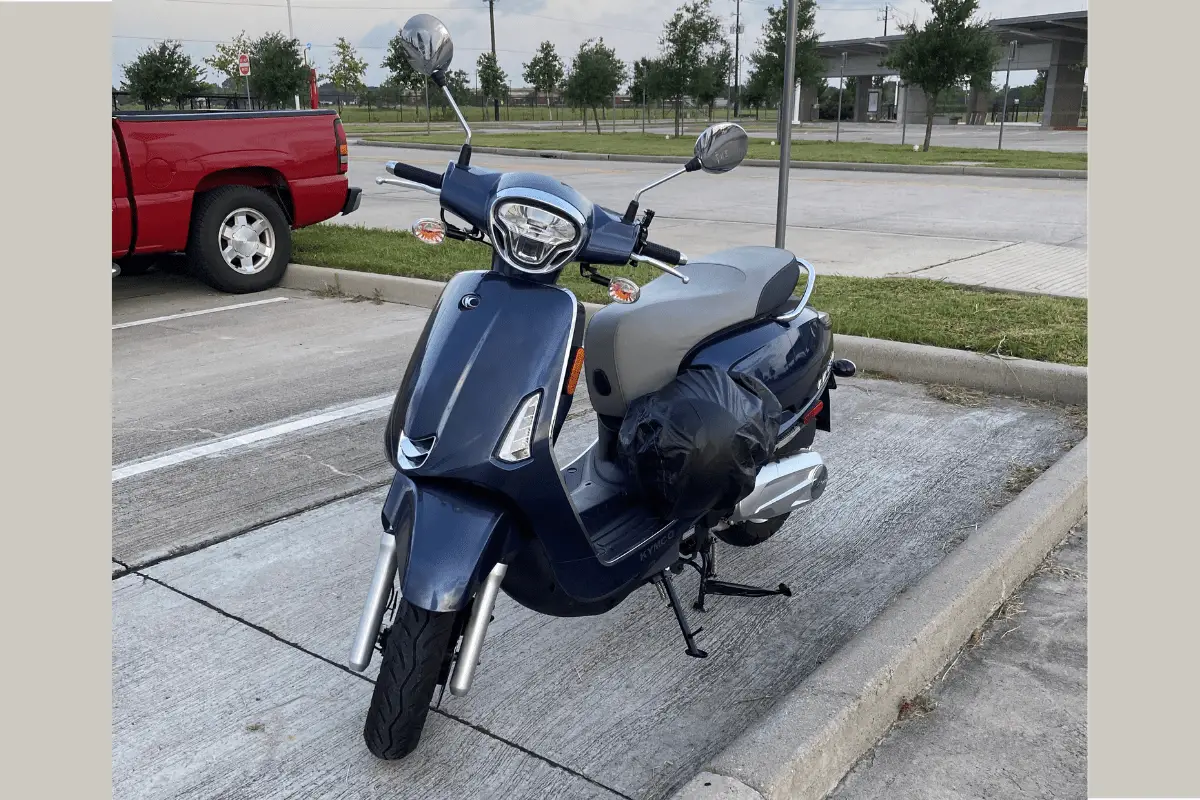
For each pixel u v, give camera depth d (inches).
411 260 370.6
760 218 515.5
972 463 188.4
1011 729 110.1
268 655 127.3
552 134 1435.8
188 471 186.7
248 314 317.4
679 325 132.4
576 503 123.6
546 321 106.9
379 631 104.2
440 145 1101.1
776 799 92.5
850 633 133.2
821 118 2310.5
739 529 144.4
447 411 101.3
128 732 111.7
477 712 116.0
